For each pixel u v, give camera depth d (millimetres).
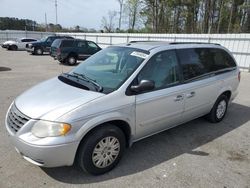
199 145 4473
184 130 5113
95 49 17391
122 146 3578
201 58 4859
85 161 3215
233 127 5410
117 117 3352
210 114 5430
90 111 3115
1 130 4648
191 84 4469
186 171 3619
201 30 33906
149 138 4652
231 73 5586
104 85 3580
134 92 3578
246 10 30984
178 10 35938
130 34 23828
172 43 4539
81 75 4016
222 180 3449
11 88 8250
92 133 3211
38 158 2943
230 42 15945
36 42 23203
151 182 3322
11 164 3568
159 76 3992
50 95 3395
